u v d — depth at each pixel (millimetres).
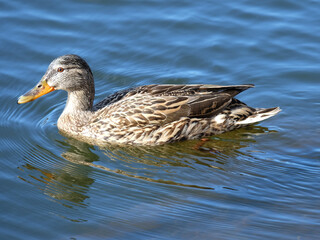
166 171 13648
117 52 18359
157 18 19672
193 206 12242
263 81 17172
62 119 15398
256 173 13453
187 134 14773
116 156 14359
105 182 13258
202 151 14477
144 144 14781
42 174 13609
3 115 15969
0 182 13148
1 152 14391
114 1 20109
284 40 18609
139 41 18781
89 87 15117
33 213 12086
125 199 12602
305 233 11359
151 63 18031
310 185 12945
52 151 14594
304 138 14820
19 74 17281
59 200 12570
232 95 14898
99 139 14930
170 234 11352
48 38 18656
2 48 18109
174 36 18969
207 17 19719
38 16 19516
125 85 17250
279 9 19906
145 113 14570
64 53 18078
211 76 17453
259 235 11320
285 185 12953
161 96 14781
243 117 14922
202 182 13164
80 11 19906
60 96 17094
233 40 18734
